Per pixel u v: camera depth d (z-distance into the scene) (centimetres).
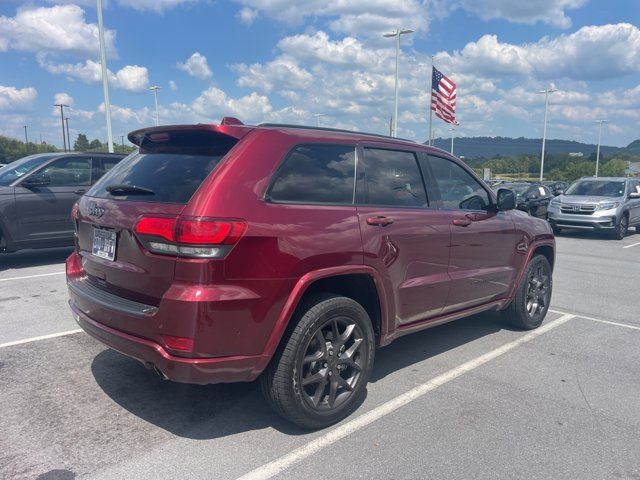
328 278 345
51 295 668
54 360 445
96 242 351
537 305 582
